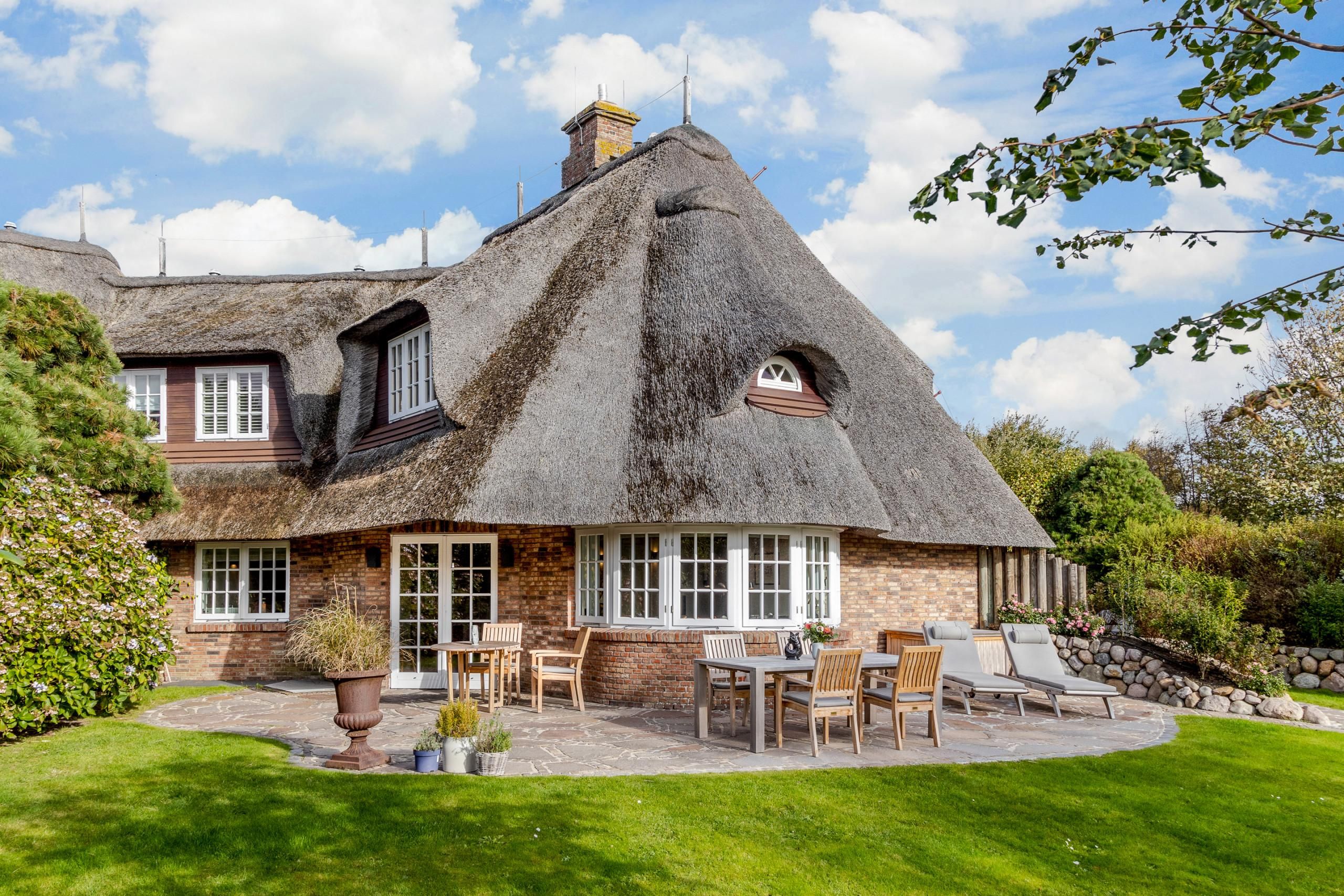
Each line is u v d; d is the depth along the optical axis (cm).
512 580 1502
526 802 797
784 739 1105
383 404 1712
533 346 1466
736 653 1225
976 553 1834
